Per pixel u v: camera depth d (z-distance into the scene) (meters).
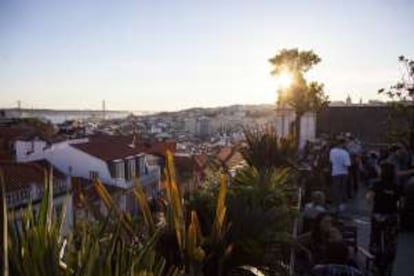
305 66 24.53
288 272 3.73
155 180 31.53
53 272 1.85
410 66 10.76
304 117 21.39
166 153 3.50
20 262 1.86
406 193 6.43
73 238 2.35
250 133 7.66
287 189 5.79
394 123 11.15
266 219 3.70
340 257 4.57
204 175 5.44
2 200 1.73
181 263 3.05
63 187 16.62
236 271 3.46
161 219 3.45
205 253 3.24
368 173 10.58
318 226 5.45
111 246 2.15
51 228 2.02
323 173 8.37
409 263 5.27
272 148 7.30
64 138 37.22
